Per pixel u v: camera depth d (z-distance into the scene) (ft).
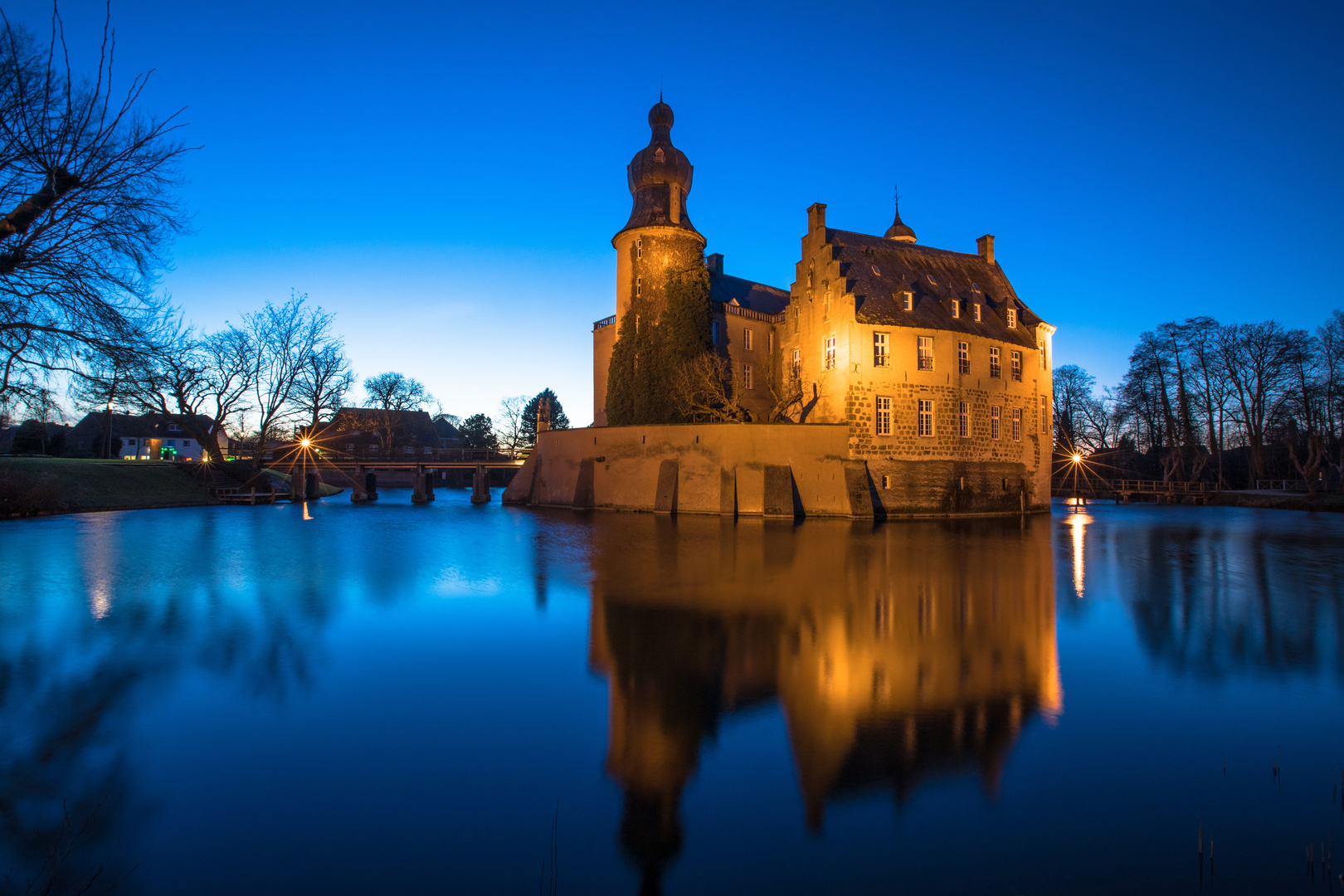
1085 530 110.01
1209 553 83.46
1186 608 51.93
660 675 35.32
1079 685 34.30
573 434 149.59
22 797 22.74
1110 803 22.74
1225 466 226.79
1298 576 66.85
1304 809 22.38
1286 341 180.45
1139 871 18.94
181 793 22.98
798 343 144.15
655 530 103.91
